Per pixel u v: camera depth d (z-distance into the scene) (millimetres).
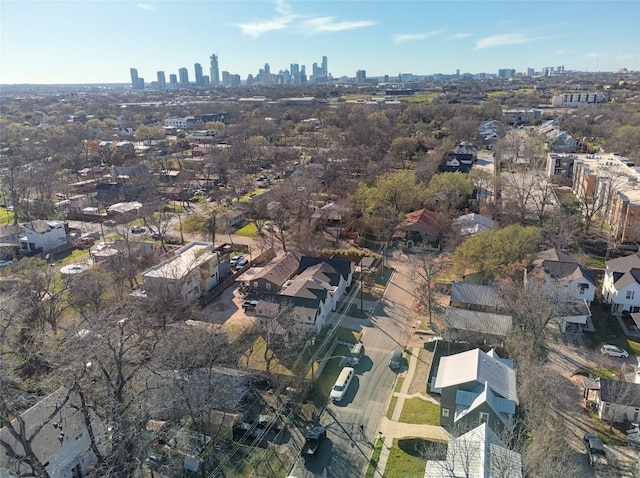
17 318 42562
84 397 33094
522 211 84438
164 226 79562
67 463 32844
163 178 124000
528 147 138375
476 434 31359
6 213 98938
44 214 95250
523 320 49062
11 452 26797
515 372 42250
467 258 61906
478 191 100312
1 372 30062
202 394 37469
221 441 37594
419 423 39688
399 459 35969
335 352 50438
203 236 84562
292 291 55969
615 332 53188
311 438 37188
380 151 133125
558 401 41250
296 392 42906
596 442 35812
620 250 73188
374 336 53469
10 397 34438
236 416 38625
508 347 47906
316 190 96188
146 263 67500
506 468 28500
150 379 38156
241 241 82938
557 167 113875
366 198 85688
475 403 36469
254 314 57656
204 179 123438
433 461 31422
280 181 116000
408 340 52656
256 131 179500
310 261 66562
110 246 74062
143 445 32125
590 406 41125
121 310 50500
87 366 34875
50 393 38344
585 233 78938
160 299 52844
